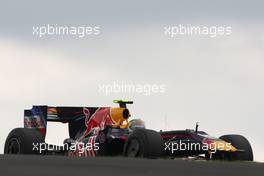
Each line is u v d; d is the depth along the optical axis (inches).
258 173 1049.5
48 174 988.6
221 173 1031.0
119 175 981.8
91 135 2445.9
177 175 987.3
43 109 2514.8
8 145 2372.0
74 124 2522.1
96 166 1169.4
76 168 1111.0
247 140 2438.5
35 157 1512.1
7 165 1164.5
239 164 1311.5
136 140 2097.7
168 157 2386.8
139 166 1179.3
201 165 1237.7
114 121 2390.5
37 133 2349.9
